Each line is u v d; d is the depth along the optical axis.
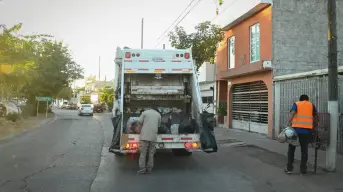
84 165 9.20
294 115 8.11
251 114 17.20
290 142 7.92
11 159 10.05
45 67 35.03
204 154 11.02
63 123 26.50
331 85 8.22
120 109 9.27
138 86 10.09
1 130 18.59
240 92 18.55
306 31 14.91
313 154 10.59
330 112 8.23
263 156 10.56
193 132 9.11
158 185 7.05
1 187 6.81
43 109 40.59
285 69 14.66
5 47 14.61
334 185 7.09
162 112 10.25
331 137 8.20
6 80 15.94
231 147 12.45
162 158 10.27
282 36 14.69
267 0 14.55
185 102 10.25
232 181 7.44
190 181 7.42
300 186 7.02
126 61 9.73
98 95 79.12
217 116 20.88
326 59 15.05
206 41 18.66
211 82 22.12
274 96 14.53
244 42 17.05
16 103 29.77
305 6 14.97
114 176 7.88
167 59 9.90
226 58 19.23
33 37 16.36
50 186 6.92
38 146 12.96
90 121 29.19
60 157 10.46
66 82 38.50
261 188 6.87
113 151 8.71
